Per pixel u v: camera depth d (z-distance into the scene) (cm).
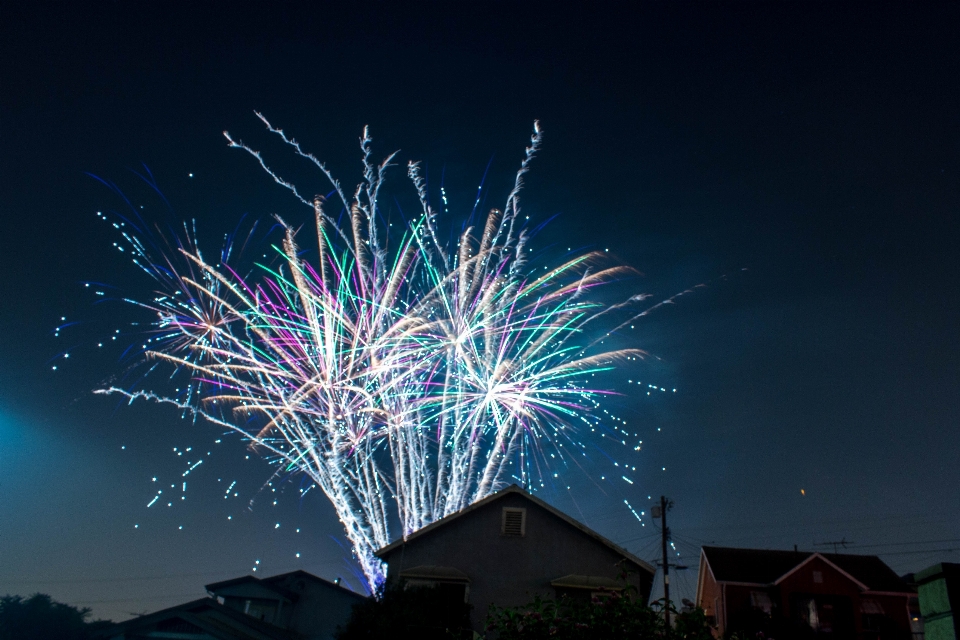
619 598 1080
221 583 3419
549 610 1085
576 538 2483
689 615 1042
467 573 2416
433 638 2073
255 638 2745
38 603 2838
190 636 2734
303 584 3447
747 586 3459
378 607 2150
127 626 2767
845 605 3322
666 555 2803
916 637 3241
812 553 3462
